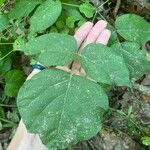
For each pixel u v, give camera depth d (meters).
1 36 0.41
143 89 0.43
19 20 0.40
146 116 0.42
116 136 0.40
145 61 0.37
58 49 0.33
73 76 0.33
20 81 0.40
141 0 0.44
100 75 0.32
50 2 0.37
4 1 0.42
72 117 0.32
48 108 0.32
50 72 0.33
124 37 0.38
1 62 0.41
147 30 0.38
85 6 0.39
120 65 0.33
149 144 0.39
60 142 0.31
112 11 0.45
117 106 0.43
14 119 0.41
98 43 0.34
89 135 0.31
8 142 0.41
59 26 0.40
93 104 0.32
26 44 0.34
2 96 0.43
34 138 0.37
